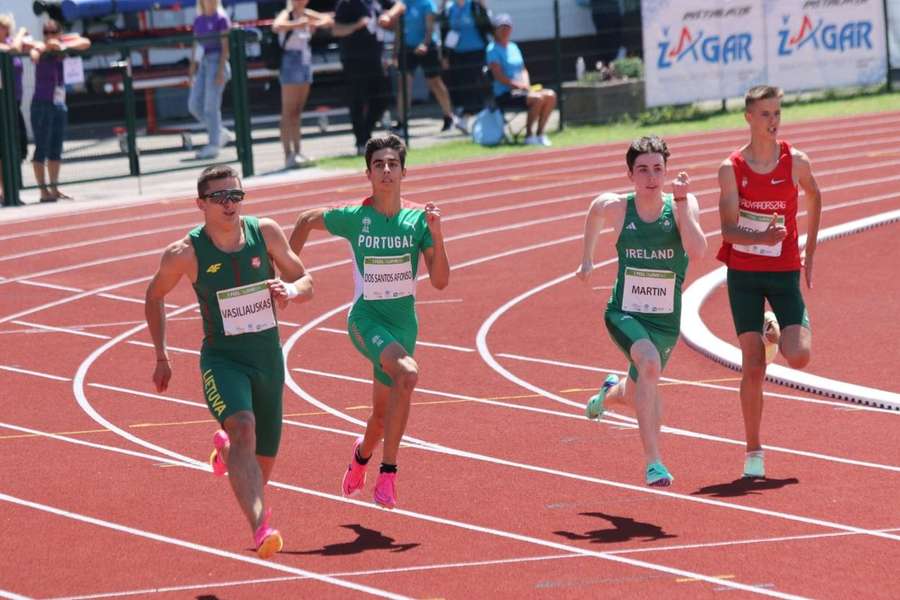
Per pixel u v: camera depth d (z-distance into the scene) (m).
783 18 72.62
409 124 75.25
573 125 72.44
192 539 18.25
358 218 19.03
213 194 16.98
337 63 79.69
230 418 16.84
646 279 19.55
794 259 20.66
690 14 70.25
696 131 68.31
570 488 20.03
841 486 19.52
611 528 18.05
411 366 18.25
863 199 48.12
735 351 27.73
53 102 54.44
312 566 16.94
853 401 24.28
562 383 26.53
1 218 51.19
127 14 80.81
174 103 75.81
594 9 89.81
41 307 35.81
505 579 16.17
